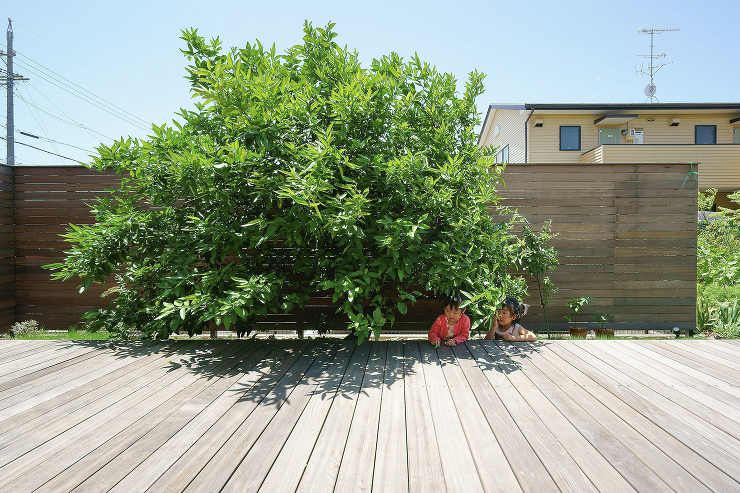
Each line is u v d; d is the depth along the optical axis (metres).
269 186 3.18
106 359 3.07
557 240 4.91
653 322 4.91
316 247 3.69
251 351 3.30
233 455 1.64
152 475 1.49
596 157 11.95
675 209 4.87
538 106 11.73
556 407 2.12
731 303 5.44
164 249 3.87
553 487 1.41
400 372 2.74
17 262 5.24
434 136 3.64
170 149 3.46
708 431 1.83
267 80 3.21
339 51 3.78
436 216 3.54
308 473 1.51
